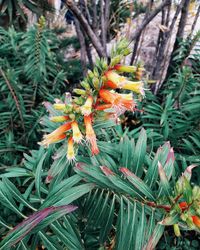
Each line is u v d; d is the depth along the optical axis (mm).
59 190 198
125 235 192
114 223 292
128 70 185
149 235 184
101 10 415
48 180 205
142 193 203
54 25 801
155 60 515
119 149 240
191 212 170
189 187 169
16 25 674
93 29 438
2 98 502
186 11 467
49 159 262
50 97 464
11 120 439
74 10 330
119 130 330
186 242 343
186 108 349
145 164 285
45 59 507
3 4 571
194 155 336
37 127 441
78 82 601
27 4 591
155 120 425
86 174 203
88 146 210
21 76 531
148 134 344
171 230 356
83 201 253
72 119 190
